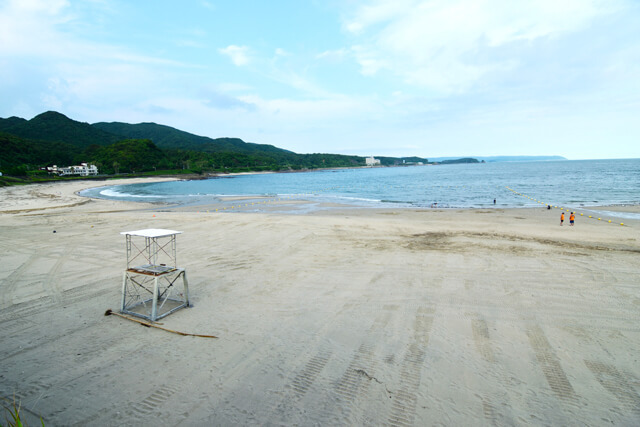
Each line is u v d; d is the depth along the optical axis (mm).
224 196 52406
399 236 17250
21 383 5391
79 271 11164
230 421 4570
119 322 7539
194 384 5363
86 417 4637
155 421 4566
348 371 5703
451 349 6387
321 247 14680
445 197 46812
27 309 8195
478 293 9156
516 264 11844
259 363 5945
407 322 7496
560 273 10797
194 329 7219
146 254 13430
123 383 5387
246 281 10305
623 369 5750
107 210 33125
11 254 13320
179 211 33000
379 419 4613
